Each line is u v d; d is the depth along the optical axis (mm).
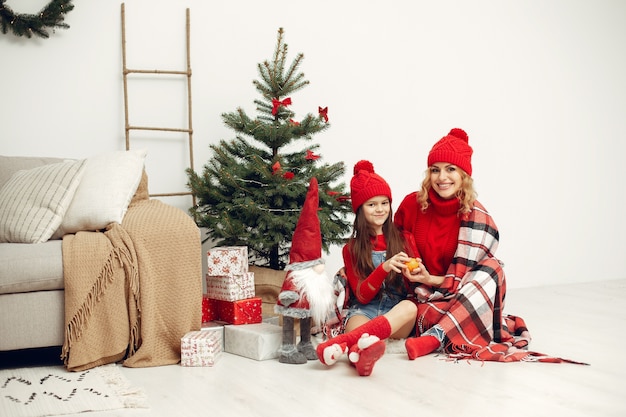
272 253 3301
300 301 2525
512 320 2967
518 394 2090
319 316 2543
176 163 3734
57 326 2465
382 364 2488
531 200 4773
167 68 3697
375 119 4250
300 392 2131
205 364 2508
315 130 3254
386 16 4277
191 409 1969
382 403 2004
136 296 2529
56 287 2467
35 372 2424
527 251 4754
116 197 2725
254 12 3904
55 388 2199
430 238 2836
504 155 4672
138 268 2535
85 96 3525
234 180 3074
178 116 3732
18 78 3379
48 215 2701
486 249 2764
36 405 2016
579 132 4973
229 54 3846
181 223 2676
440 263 2832
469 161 2797
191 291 2639
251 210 3021
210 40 3797
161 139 3695
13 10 3336
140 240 2578
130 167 2854
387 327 2520
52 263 2438
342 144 4152
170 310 2594
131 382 2293
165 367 2512
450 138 2807
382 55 4270
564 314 3557
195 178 3246
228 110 3848
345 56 4156
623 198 5141
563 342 2855
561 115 4895
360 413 1910
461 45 4523
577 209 4961
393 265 2605
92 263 2469
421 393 2105
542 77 4816
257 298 2895
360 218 2789
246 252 2912
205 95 3791
